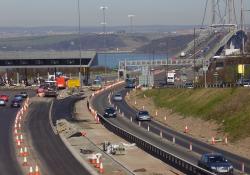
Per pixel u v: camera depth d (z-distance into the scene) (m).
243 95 127.88
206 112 131.62
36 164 83.00
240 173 72.81
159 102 178.00
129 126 131.62
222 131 111.44
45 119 141.50
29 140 107.94
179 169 75.88
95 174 74.44
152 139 108.88
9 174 76.19
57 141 106.38
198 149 95.06
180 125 131.12
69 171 76.94
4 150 96.62
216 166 69.62
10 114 155.50
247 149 93.00
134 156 88.62
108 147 92.94
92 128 126.75
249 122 106.75
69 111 159.75
